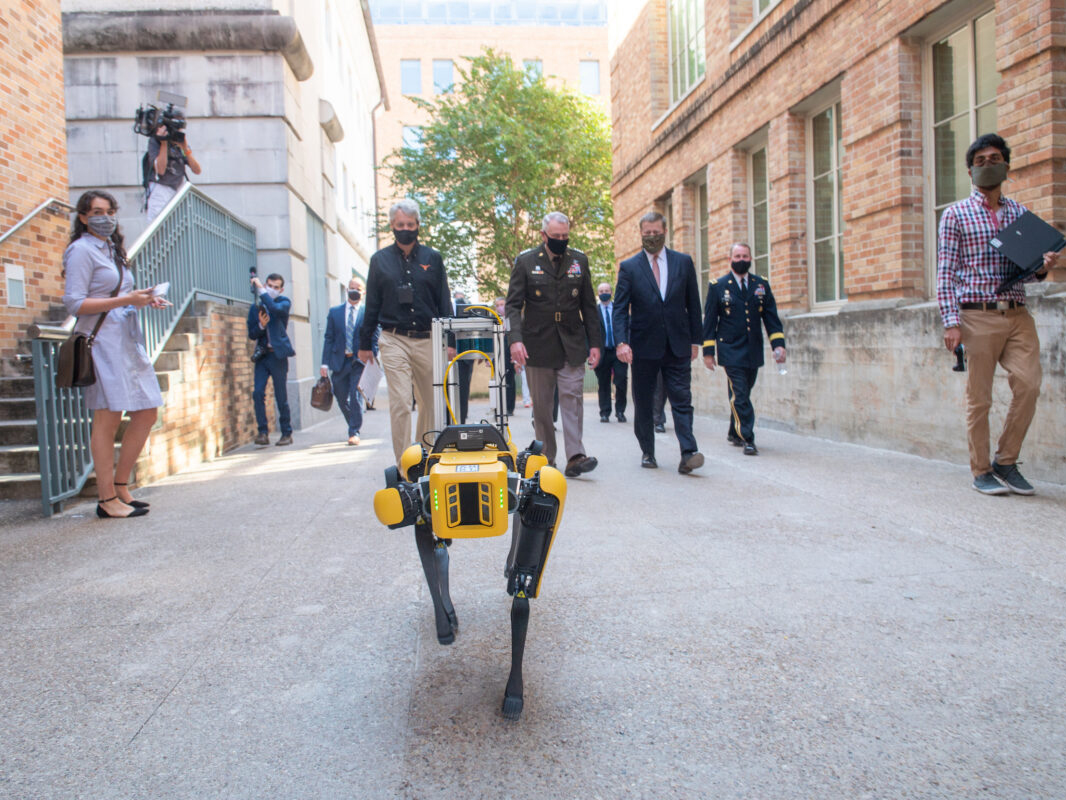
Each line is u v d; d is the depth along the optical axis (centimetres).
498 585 389
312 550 463
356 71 2484
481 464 247
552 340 650
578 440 670
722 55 1109
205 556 457
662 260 683
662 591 371
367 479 705
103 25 1148
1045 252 497
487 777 224
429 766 230
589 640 317
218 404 906
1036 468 576
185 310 877
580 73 4838
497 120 2045
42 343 575
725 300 774
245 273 1134
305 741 246
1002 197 545
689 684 277
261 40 1169
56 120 874
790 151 938
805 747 235
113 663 308
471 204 2053
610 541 460
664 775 222
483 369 771
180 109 952
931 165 727
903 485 582
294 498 624
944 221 537
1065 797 207
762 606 348
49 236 855
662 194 1387
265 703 272
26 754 241
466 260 2200
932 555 410
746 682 277
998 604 340
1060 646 297
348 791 218
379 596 378
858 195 798
